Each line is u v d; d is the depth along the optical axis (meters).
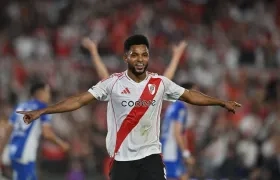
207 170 45.78
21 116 32.53
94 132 50.12
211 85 60.22
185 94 21.62
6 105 48.78
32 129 32.50
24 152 32.38
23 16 69.69
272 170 39.91
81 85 55.94
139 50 20.94
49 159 47.81
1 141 32.75
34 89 33.19
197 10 75.94
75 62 59.28
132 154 21.12
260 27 75.44
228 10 77.00
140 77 21.27
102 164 48.81
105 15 71.31
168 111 33.97
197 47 66.62
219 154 46.06
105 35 66.69
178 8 74.69
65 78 55.97
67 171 47.47
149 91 21.12
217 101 21.78
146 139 21.23
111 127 21.34
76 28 67.81
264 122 47.62
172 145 33.97
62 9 71.44
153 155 21.27
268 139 40.97
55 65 57.94
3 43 64.50
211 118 51.53
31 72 56.78
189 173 37.72
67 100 20.78
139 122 21.08
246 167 43.75
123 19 70.00
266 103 51.81
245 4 78.31
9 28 68.19
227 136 47.09
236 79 60.47
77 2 72.62
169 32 68.62
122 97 21.05
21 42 64.50
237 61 67.06
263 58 66.81
